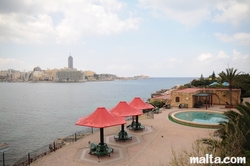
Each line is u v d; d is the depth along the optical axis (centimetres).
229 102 4100
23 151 2878
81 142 1909
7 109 6875
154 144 1817
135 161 1447
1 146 1400
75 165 1395
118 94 13188
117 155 1569
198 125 2481
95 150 1608
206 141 1285
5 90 17900
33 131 3972
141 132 2227
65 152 1647
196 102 4169
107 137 2059
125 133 1975
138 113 2042
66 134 3759
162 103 4209
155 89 18200
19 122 4794
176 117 3042
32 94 13575
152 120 2861
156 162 1418
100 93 14200
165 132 2219
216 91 4231
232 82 3809
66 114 5888
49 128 4209
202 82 7088
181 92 3972
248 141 1130
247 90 5038
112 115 1681
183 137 2022
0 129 4125
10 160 2541
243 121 1220
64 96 12012
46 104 8244
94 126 1510
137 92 14725
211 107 3903
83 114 5884
